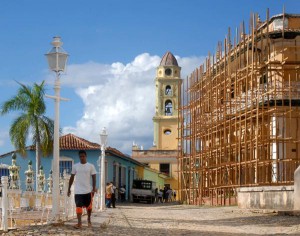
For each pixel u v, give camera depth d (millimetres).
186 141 52094
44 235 14289
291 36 38094
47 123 46844
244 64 39688
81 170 16594
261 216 25062
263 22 39438
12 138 46469
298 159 34562
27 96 46594
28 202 21484
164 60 91688
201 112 47031
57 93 17828
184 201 51250
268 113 35531
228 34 40531
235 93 38625
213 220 23172
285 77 38281
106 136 33594
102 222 19969
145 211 33000
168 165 83688
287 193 25828
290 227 18938
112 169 54219
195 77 49375
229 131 39781
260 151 36500
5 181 15305
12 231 15078
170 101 90750
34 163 49875
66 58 17875
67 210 20562
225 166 40406
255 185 34969
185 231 16969
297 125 36438
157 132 89562
